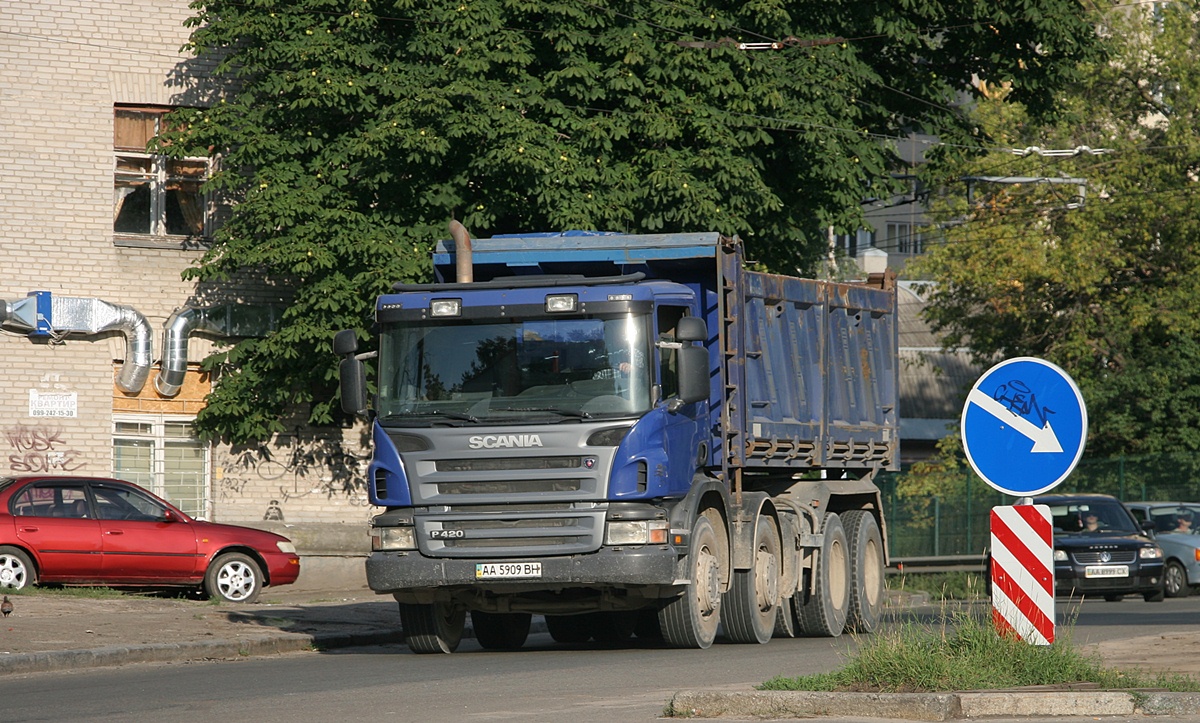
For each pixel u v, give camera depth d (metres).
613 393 35.06
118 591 53.41
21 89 65.62
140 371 66.38
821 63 63.56
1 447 64.56
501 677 30.86
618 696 27.06
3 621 40.69
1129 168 108.00
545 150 58.16
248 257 61.09
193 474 68.06
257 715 25.20
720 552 38.78
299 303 62.16
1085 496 73.38
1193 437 104.69
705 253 38.59
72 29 66.38
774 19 62.78
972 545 96.31
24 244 65.44
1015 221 111.00
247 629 42.16
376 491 36.06
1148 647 35.44
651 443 35.06
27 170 65.62
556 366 35.38
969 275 109.12
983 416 26.03
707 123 59.78
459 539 35.25
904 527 93.00
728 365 39.09
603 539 34.72
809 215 65.44
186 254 67.94
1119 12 113.44
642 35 60.25
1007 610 26.25
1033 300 110.38
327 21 61.72
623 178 60.41
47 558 51.84
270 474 69.00
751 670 31.53
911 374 147.88
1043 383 25.72
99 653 35.62
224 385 66.19
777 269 66.50
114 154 67.06
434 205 60.84
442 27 60.06
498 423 35.12
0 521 51.53
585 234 39.75
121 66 67.06
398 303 36.28
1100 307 109.44
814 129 61.75
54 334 65.31
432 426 35.44
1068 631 28.84
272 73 62.28
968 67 74.56
